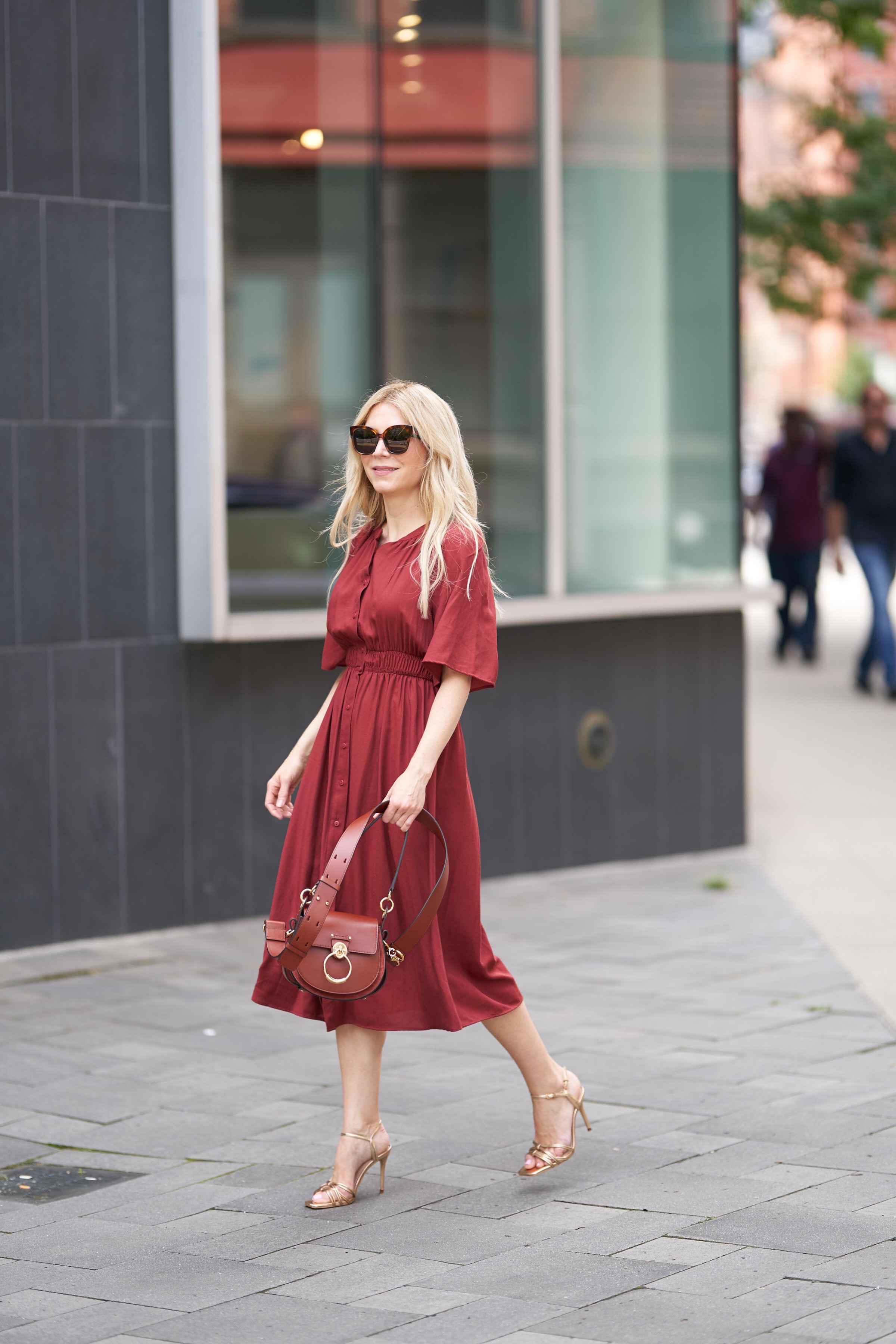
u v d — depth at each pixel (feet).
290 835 26.68
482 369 50.52
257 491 45.85
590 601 51.06
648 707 53.31
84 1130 29.84
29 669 41.52
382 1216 25.62
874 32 100.01
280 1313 22.11
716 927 45.37
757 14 102.12
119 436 42.75
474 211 50.06
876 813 62.49
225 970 40.83
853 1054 33.71
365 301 48.03
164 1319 21.99
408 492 26.53
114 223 42.47
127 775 43.19
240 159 45.65
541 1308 22.06
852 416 294.66
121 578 42.91
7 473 41.04
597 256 52.85
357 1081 26.43
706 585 55.26
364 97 47.65
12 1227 25.53
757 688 95.66
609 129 52.85
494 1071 32.94
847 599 151.43
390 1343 21.09
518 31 50.49
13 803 41.45
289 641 45.75
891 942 43.62
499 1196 26.37
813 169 107.24
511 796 50.49
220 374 43.39
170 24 43.04
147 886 43.65
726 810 55.36
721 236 55.26
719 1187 26.43
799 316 113.39
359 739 26.13
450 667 25.57
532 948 43.01
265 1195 26.68
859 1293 22.27
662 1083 31.89
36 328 41.34
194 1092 31.89
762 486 105.50
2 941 41.47
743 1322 21.45
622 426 53.57
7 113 40.75
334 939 24.86
